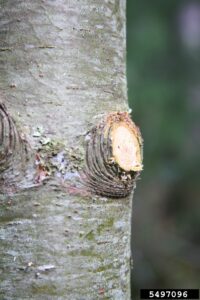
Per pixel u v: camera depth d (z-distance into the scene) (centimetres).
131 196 100
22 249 94
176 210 359
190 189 344
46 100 95
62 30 96
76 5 97
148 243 339
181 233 350
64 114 95
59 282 94
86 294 95
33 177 94
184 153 315
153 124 298
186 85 310
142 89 296
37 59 96
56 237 94
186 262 330
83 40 97
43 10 96
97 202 95
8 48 97
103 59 98
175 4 320
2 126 93
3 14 97
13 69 96
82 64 97
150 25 306
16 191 94
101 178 95
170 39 316
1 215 94
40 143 94
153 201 354
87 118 96
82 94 96
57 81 96
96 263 96
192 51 319
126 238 99
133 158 97
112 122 96
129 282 101
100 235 96
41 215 94
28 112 95
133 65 298
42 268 94
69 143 95
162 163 315
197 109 310
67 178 94
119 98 100
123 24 102
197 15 342
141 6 311
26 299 94
